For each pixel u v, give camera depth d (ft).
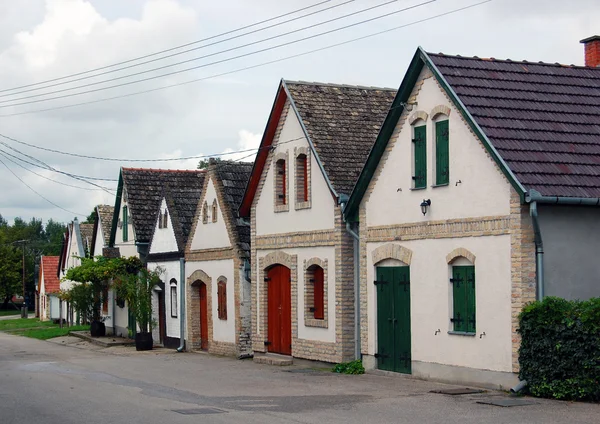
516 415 46.32
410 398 54.85
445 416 46.85
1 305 335.67
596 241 56.80
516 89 61.93
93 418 49.16
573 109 61.87
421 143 65.00
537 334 52.70
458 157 60.59
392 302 68.44
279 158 85.20
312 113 81.56
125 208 131.85
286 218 83.71
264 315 87.81
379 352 70.13
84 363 88.48
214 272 99.14
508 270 55.93
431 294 63.41
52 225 526.57
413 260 65.51
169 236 111.65
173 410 51.72
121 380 70.08
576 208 56.29
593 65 73.00
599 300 50.88
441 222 62.34
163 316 114.52
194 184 132.57
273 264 86.12
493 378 57.21
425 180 64.39
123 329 132.26
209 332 100.37
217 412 50.57
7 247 320.09
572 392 50.90
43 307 239.30
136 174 131.44
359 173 77.20
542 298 53.98
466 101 59.36
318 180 78.18
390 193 68.33
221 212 97.09
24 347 118.73
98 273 120.98
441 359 62.34
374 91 87.71
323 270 77.87
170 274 111.24
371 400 54.54
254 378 70.18
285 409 51.42
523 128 58.29
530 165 55.47
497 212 56.80
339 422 45.75
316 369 76.43
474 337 58.95
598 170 56.90
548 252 54.90
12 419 49.73
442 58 63.00
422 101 64.44
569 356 51.06
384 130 68.13
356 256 74.33
